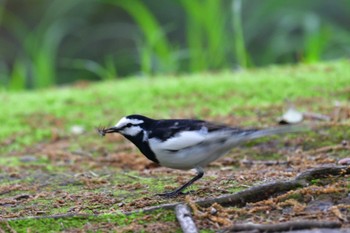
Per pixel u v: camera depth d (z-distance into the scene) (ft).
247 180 27.30
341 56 58.75
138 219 23.32
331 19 66.64
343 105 37.70
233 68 57.11
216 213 23.24
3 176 31.63
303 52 60.54
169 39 69.51
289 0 65.36
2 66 70.95
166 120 25.08
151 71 57.06
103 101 44.39
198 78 47.57
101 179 29.81
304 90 41.88
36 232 22.85
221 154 24.82
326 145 32.37
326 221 21.88
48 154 35.47
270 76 45.83
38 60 56.70
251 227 21.81
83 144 37.29
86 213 24.26
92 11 74.54
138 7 69.51
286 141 33.32
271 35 67.56
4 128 40.65
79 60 70.49
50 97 46.39
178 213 23.00
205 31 60.64
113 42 73.61
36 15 76.79
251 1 66.49
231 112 39.29
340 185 24.49
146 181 28.96
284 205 23.58
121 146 36.29
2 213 25.40
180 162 24.66
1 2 76.33
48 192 28.30
